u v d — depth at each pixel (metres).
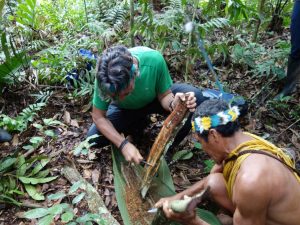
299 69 3.38
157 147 2.45
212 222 2.27
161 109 2.86
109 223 2.33
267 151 1.78
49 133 2.72
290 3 4.58
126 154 2.54
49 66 3.65
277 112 3.43
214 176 2.18
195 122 1.86
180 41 3.80
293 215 1.78
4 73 3.38
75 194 2.59
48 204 2.54
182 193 2.32
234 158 1.82
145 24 3.52
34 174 2.71
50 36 4.29
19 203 2.50
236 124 1.82
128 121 2.87
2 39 3.33
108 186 2.71
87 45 3.88
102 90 2.18
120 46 2.20
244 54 3.80
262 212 1.75
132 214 2.41
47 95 3.34
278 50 3.80
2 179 2.64
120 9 4.28
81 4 4.80
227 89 3.65
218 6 3.64
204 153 3.02
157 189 2.54
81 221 2.09
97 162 2.89
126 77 2.11
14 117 3.27
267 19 4.49
